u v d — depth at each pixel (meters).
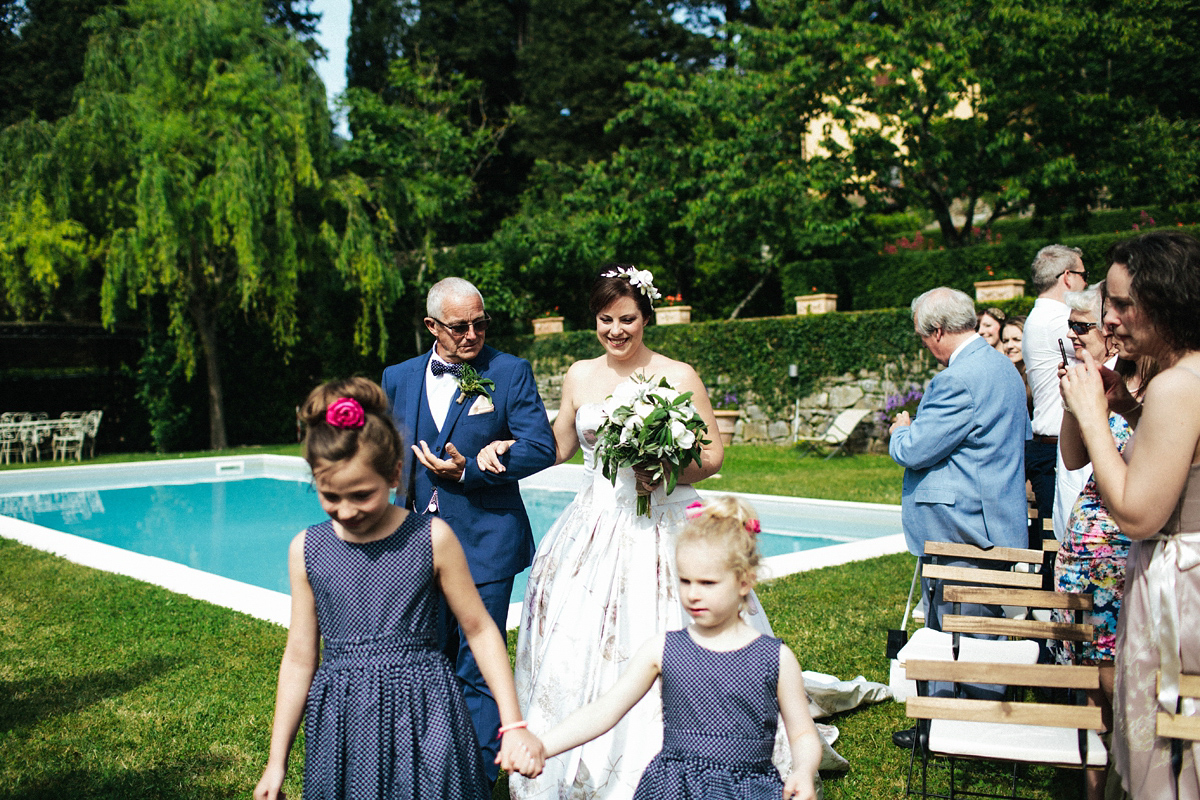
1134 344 2.11
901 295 16.34
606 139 26.53
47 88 21.25
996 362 3.65
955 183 15.78
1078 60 14.80
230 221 14.87
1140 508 1.99
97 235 15.39
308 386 19.27
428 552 2.07
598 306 3.24
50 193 14.61
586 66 26.03
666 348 16.73
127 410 18.12
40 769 3.16
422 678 2.04
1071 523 3.12
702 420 3.04
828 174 16.50
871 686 3.67
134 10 15.88
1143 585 2.11
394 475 2.01
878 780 3.06
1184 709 2.03
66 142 14.49
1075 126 14.77
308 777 2.03
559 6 26.92
